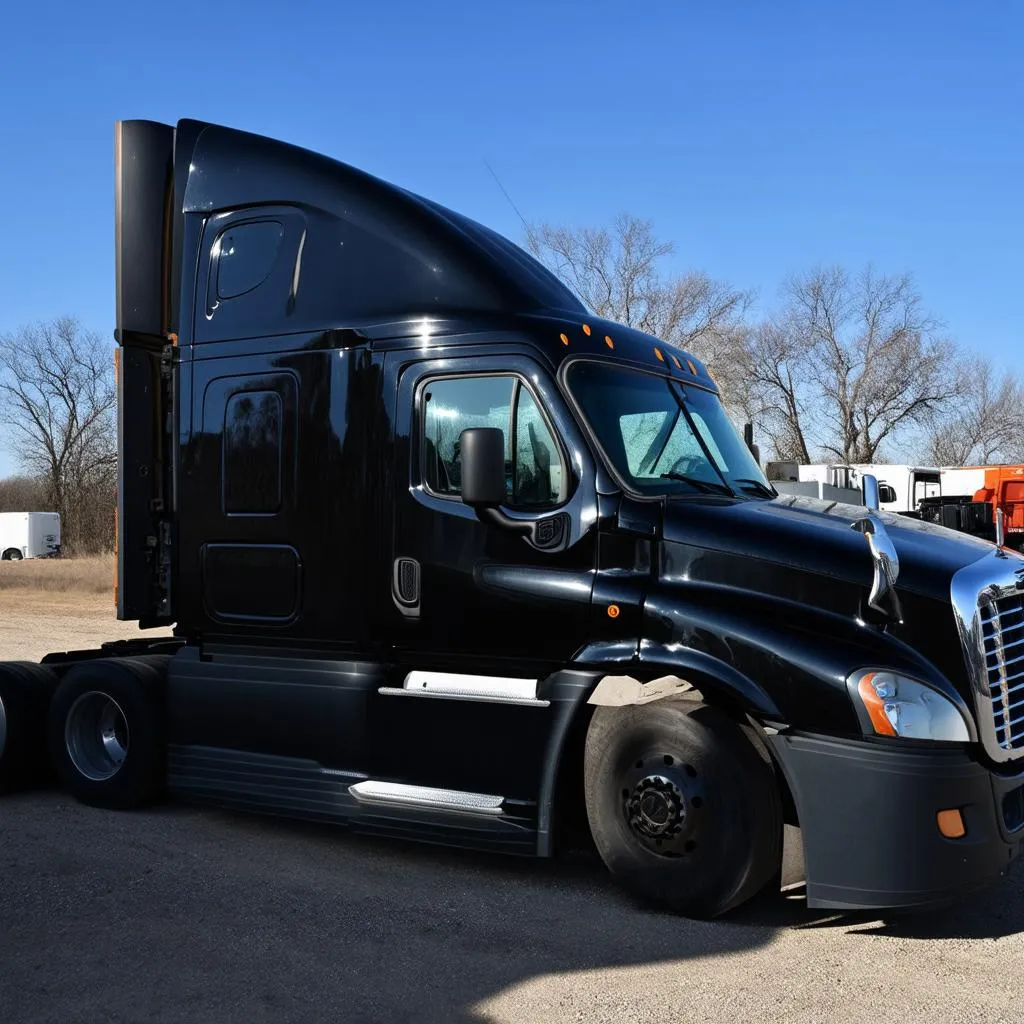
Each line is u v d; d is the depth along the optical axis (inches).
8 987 157.2
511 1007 150.6
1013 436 2167.8
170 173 257.1
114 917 185.0
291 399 227.9
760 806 179.2
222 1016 147.9
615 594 190.9
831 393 2071.9
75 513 2345.0
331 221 229.0
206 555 237.9
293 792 222.8
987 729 173.8
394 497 214.2
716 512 193.6
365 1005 151.3
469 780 202.7
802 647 175.0
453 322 212.1
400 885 202.5
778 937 176.9
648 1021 146.4
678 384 226.5
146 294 252.1
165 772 244.8
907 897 167.9
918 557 183.2
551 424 200.8
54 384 2381.9
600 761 192.2
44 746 266.7
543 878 207.2
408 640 212.7
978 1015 148.9
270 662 230.1
